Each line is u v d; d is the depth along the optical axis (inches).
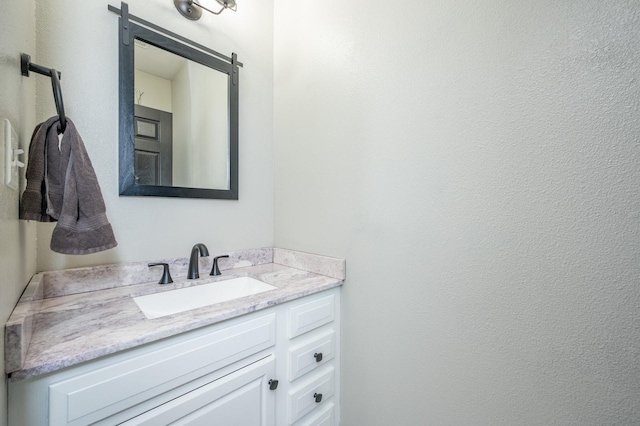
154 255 45.4
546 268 28.7
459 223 34.9
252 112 59.1
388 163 42.3
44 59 35.6
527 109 29.6
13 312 22.7
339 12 49.0
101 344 24.2
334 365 48.2
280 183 61.5
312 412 44.3
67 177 28.6
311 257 53.0
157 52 45.6
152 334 26.4
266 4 60.9
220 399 32.0
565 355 27.7
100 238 30.7
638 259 24.0
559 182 27.8
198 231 50.9
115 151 41.3
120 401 25.0
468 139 34.0
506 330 31.4
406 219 40.3
